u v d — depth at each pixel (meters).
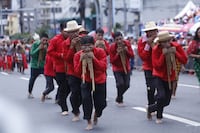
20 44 32.16
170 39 10.98
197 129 10.88
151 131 10.75
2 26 84.62
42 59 16.58
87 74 10.79
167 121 11.91
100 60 10.79
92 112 12.25
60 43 12.75
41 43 16.33
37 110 13.88
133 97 16.64
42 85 21.75
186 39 27.28
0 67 36.12
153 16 54.41
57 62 12.80
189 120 12.00
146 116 12.72
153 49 11.11
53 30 79.38
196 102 15.12
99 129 11.15
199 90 18.39
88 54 10.62
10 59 33.59
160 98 11.20
